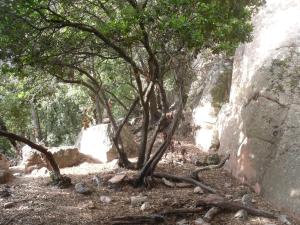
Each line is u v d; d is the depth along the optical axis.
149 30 5.36
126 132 10.00
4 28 4.86
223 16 5.44
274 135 6.88
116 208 6.16
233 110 9.30
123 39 5.55
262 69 7.75
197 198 6.50
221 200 5.91
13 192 6.98
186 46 5.61
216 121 10.59
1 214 5.89
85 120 11.39
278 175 6.36
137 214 5.84
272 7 8.61
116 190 7.07
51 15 5.59
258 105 7.52
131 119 14.27
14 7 4.82
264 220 5.58
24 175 8.41
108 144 9.45
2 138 15.95
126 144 9.77
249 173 7.38
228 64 11.66
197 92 12.56
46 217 5.77
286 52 7.44
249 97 8.05
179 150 10.40
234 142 8.55
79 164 9.34
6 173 7.83
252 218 5.65
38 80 7.85
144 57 8.03
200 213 5.82
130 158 9.56
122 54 6.02
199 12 5.03
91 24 6.46
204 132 10.87
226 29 5.31
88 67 8.03
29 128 18.03
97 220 5.67
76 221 5.62
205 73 12.34
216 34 5.34
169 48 5.99
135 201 6.33
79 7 6.26
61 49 6.09
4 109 14.35
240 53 9.55
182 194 6.76
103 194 6.88
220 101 11.02
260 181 6.90
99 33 5.59
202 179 7.79
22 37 5.27
